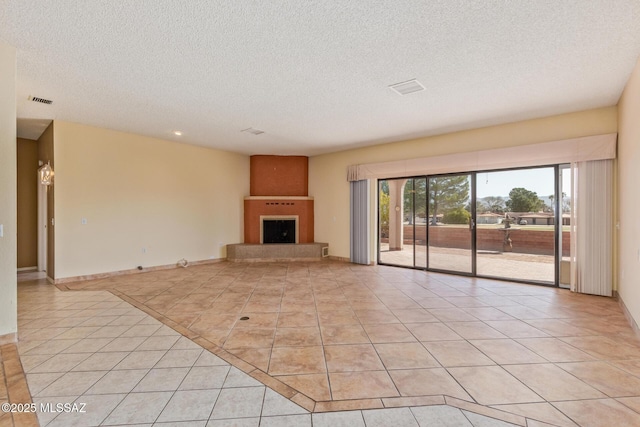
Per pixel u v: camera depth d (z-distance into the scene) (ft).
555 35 8.30
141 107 14.03
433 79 11.05
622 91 11.96
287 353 8.43
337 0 6.91
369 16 7.51
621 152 12.54
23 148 20.12
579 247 14.20
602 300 13.19
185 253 21.61
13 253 9.18
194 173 22.07
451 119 15.56
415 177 20.18
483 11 7.31
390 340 9.23
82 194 16.99
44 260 20.22
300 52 9.23
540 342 9.05
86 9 7.23
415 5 7.09
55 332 9.92
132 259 18.97
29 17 7.54
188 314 11.59
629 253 11.07
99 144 17.57
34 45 8.84
